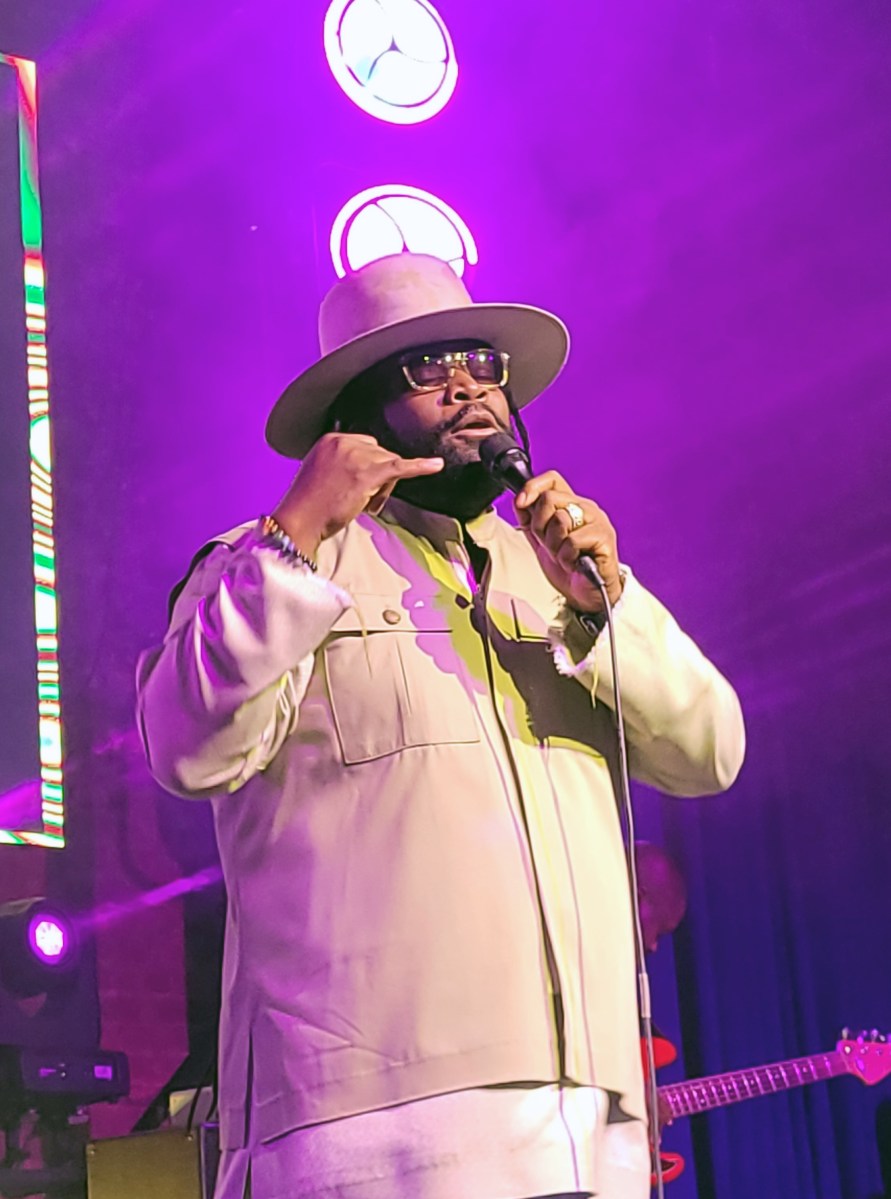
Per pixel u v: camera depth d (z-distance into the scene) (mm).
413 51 7234
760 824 6879
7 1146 5117
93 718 5828
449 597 2365
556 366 2709
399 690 2217
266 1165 2082
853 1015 6785
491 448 2395
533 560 2533
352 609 2283
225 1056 2225
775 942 6770
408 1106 2016
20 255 5680
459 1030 2037
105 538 6020
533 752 2268
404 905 2086
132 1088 5523
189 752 2141
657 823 6691
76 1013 5141
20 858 5523
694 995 6551
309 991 2092
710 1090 6051
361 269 2648
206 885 5918
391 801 2146
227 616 2111
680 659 2396
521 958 2088
